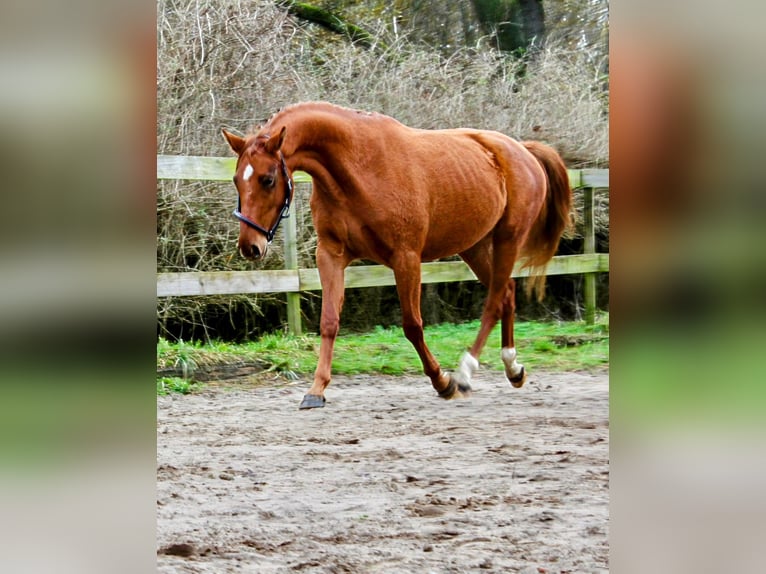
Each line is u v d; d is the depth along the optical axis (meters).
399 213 7.44
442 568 3.50
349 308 11.55
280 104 11.16
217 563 3.52
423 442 5.99
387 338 10.77
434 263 10.90
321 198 7.45
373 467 5.26
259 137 7.09
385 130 7.59
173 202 9.99
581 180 11.74
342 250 7.60
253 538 3.88
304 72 11.62
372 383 8.70
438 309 12.12
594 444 5.88
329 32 13.38
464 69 12.98
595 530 3.99
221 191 10.29
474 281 12.27
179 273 9.20
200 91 10.64
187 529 3.98
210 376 8.66
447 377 7.76
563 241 12.76
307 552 3.69
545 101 13.00
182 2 10.73
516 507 4.38
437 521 4.16
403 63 12.36
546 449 5.73
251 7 11.27
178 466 5.26
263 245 7.01
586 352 10.43
